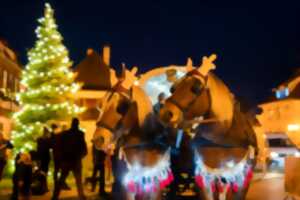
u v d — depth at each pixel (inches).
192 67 389.7
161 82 471.8
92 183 672.4
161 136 381.1
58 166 537.6
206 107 350.3
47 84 1028.5
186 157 392.5
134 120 382.6
